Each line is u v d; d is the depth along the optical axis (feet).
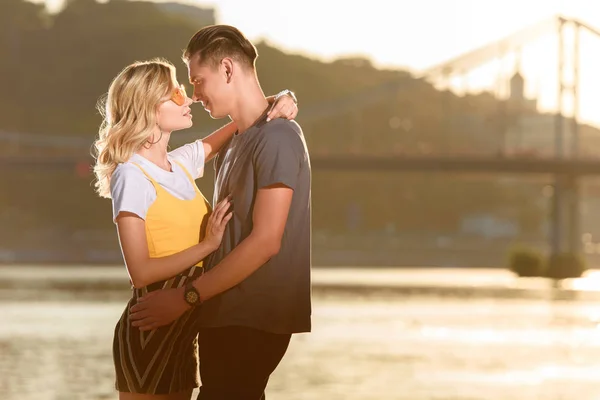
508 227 577.84
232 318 11.92
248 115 12.43
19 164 279.90
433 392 48.67
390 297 140.15
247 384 12.08
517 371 60.13
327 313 110.11
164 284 12.24
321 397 45.47
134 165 12.26
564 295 153.38
